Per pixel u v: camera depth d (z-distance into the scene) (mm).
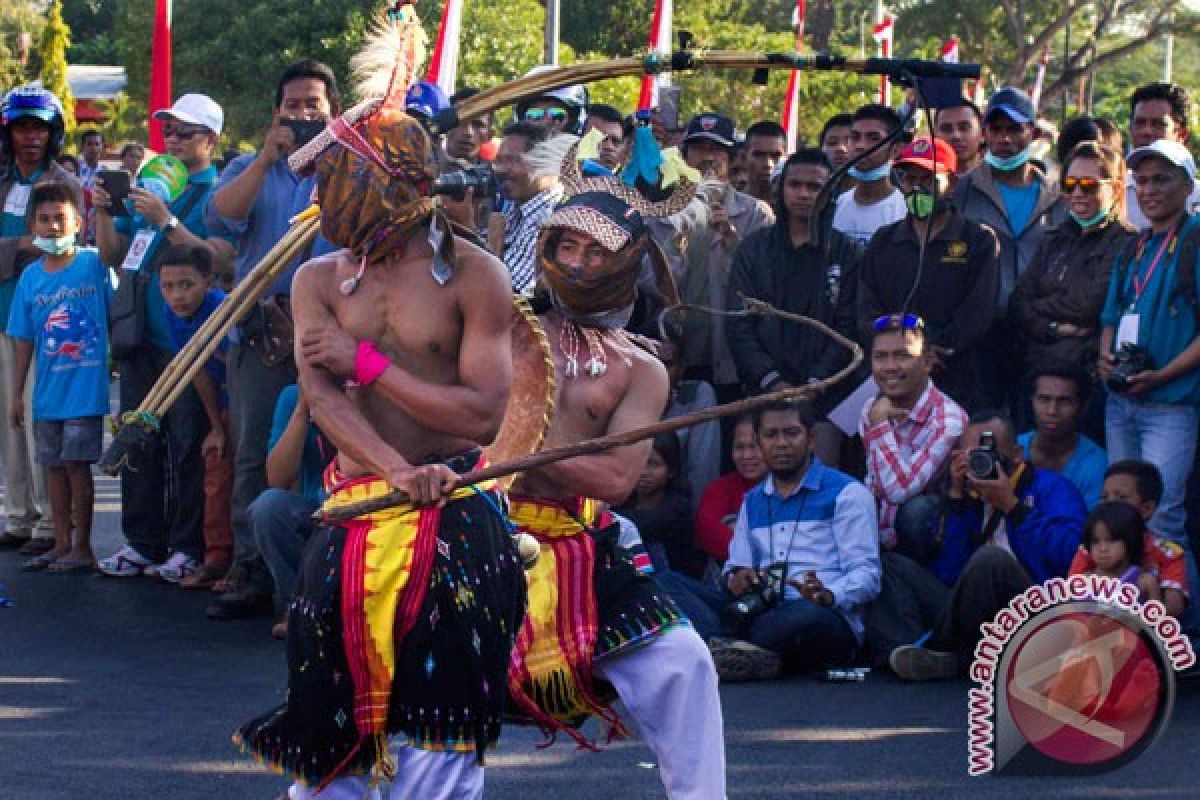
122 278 10469
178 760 6773
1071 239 9414
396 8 4902
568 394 5410
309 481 9094
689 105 26203
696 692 5258
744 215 10641
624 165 5973
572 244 5426
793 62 5352
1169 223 8766
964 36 46062
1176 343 8664
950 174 10047
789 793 6320
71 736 7129
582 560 5305
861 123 10500
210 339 5688
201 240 10469
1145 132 10648
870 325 9523
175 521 10617
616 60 5348
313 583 4719
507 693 5246
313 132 9516
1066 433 8672
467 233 4965
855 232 10555
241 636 9102
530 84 5367
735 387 10133
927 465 8742
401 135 4664
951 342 9398
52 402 10789
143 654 8680
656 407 5516
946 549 8609
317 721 4750
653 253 5812
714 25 30578
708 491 9312
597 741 6500
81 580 10602
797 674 8445
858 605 8445
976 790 6363
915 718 7465
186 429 10445
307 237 5691
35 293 10961
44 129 11688
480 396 4672
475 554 4730
